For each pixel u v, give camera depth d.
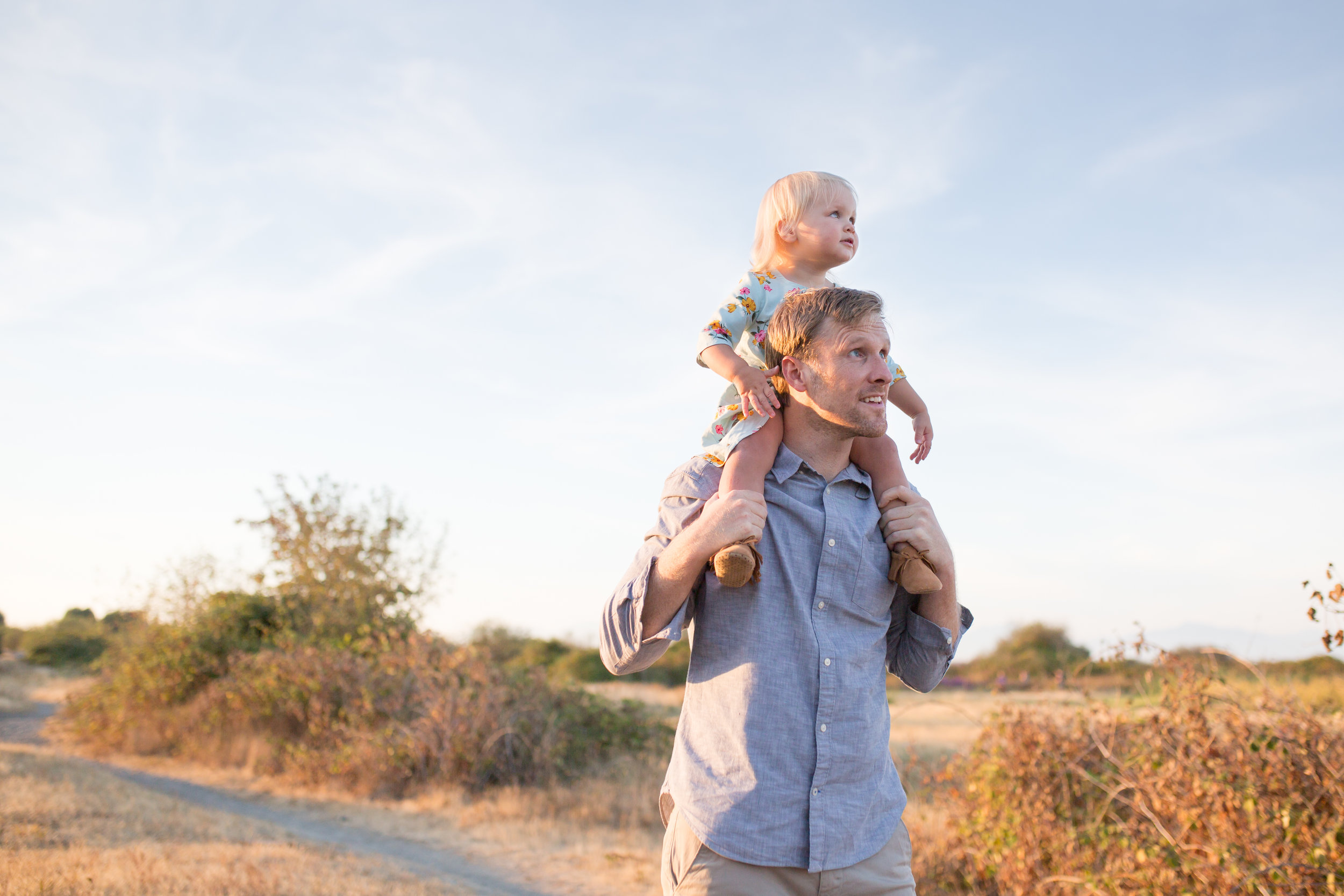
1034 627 21.16
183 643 16.14
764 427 2.13
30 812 7.79
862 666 1.97
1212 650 5.21
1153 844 4.89
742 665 1.94
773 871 1.85
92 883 5.49
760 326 2.71
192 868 6.13
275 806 10.71
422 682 12.18
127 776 12.89
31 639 35.44
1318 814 4.45
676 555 1.91
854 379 2.00
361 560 16.73
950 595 2.11
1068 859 5.40
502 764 11.20
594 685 20.38
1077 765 5.76
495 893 6.82
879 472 2.19
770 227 3.02
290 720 13.65
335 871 6.54
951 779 7.03
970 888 6.17
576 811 9.76
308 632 16.33
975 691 18.62
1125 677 6.40
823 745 1.88
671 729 13.09
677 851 1.93
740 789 1.87
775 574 1.97
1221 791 4.58
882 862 1.94
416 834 9.08
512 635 27.05
